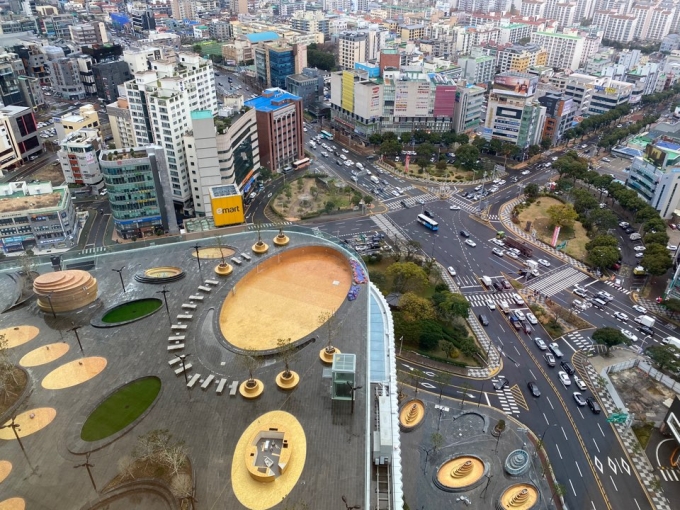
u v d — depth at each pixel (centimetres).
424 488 11556
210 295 11594
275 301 11650
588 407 14025
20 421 8600
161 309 11225
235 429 8425
